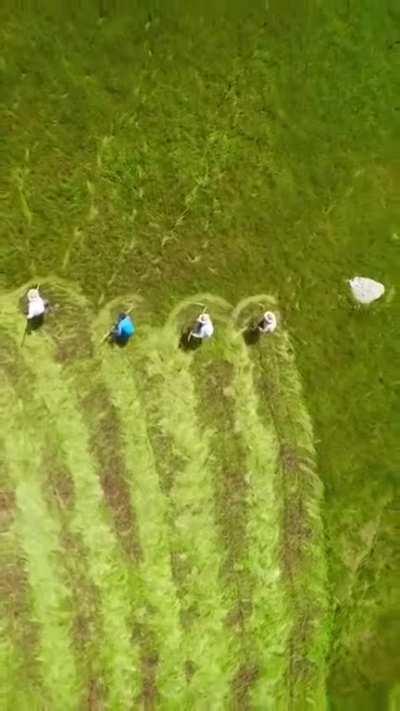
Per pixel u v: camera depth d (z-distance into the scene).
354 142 20.23
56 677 17.38
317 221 20.16
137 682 18.14
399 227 20.59
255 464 19.64
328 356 20.39
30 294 18.05
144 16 18.66
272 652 19.64
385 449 20.78
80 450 18.03
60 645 17.45
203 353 19.38
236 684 19.20
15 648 17.12
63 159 18.48
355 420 20.59
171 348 19.14
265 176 19.77
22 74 18.11
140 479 18.48
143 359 18.86
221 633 19.05
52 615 17.41
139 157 18.95
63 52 18.30
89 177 18.66
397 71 20.39
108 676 17.86
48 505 17.61
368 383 20.66
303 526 20.20
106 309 18.75
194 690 18.70
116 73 18.66
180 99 19.12
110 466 18.28
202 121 19.30
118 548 18.16
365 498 20.72
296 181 19.97
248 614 19.41
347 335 20.48
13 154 18.17
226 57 19.33
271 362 19.95
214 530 19.14
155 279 19.14
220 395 19.44
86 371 18.36
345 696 20.58
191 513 18.92
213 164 19.42
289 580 19.95
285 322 20.06
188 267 19.38
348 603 20.59
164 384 18.97
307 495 20.27
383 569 20.86
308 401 20.28
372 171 20.39
